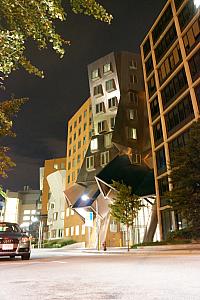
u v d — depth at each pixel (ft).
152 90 129.39
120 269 22.31
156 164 118.93
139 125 149.07
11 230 43.83
